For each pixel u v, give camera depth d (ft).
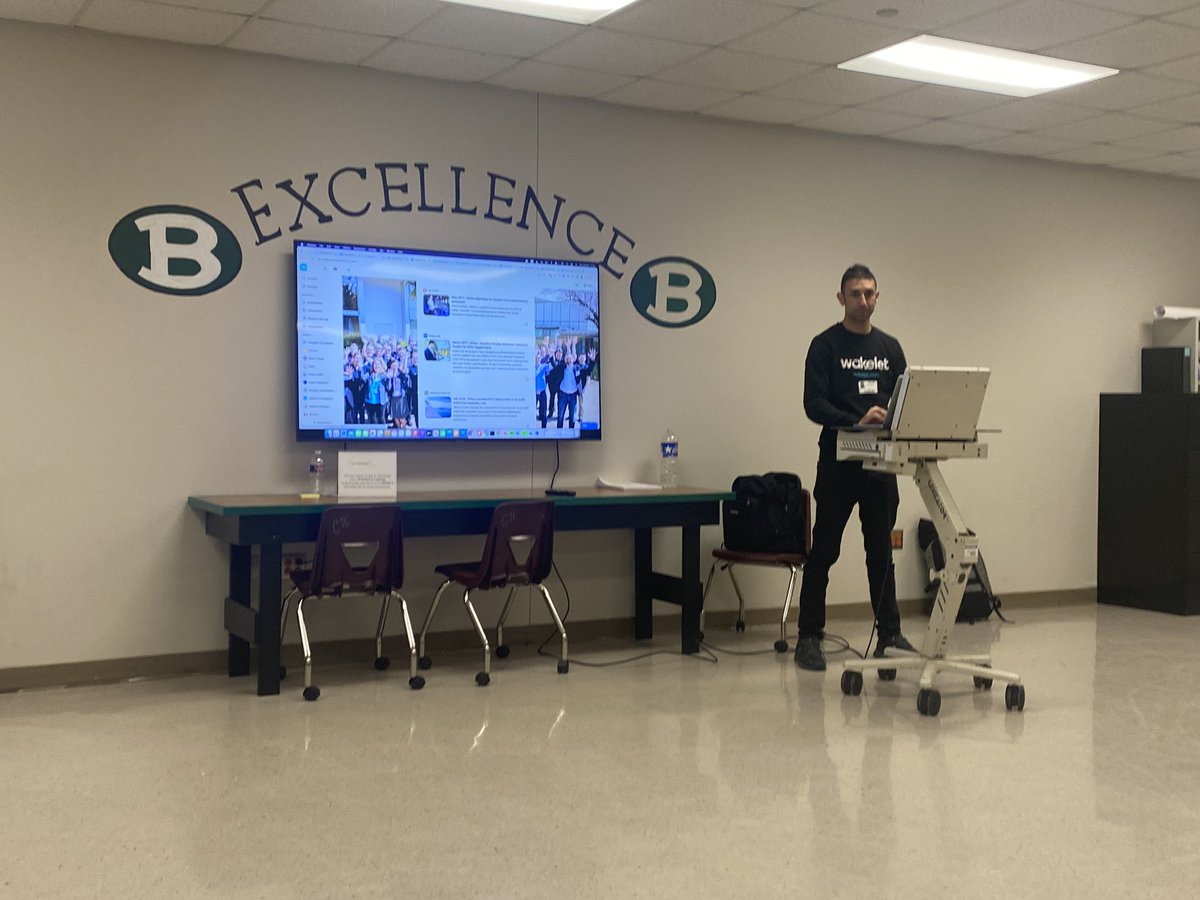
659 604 23.15
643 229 22.67
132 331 18.56
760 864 11.10
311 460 19.85
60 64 17.98
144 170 18.56
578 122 22.00
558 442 21.98
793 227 24.20
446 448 20.92
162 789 13.19
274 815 12.34
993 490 26.68
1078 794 13.26
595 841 11.66
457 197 20.94
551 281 21.42
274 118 19.43
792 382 24.30
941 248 25.89
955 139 25.13
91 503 18.34
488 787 13.33
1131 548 27.25
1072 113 22.98
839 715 16.74
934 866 11.09
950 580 17.29
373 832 11.85
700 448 23.36
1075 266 27.63
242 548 18.97
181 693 17.75
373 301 19.89
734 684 18.67
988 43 18.74
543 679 18.93
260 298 19.42
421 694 17.81
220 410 19.17
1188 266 29.32
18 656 17.90
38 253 17.94
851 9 17.19
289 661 19.81
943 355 25.96
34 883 10.55
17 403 17.88
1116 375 28.25
